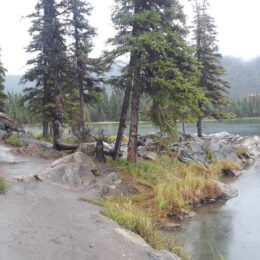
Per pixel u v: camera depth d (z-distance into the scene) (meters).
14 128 19.17
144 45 11.91
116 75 13.30
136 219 6.66
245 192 12.99
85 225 5.97
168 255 5.26
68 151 14.69
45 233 5.34
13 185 7.98
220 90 22.30
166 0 12.59
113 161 13.25
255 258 6.75
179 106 11.92
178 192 10.61
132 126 13.42
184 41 12.65
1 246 4.62
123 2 12.97
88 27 17.48
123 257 4.78
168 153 17.47
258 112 98.81
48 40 15.02
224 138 26.34
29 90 19.84
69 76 17.66
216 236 7.98
